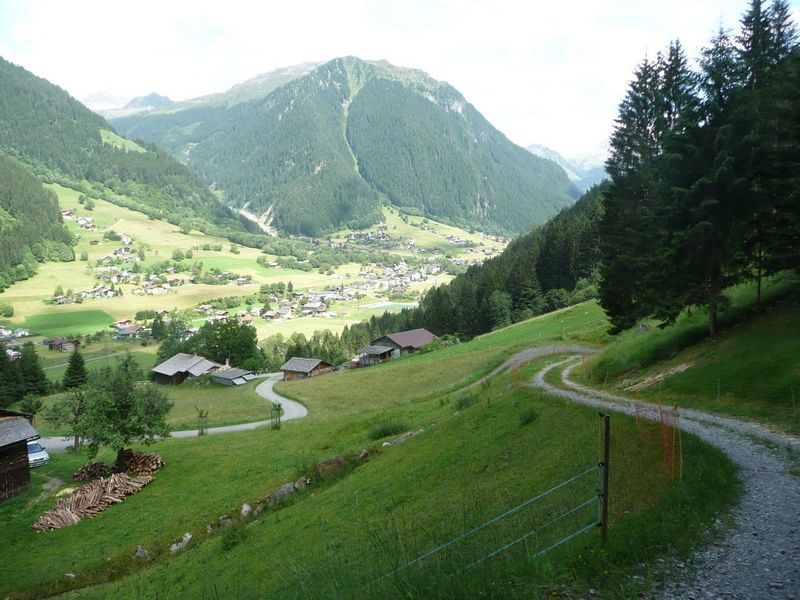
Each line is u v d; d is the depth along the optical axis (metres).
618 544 11.55
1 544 36.50
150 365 172.00
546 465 20.48
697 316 47.88
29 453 54.62
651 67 58.16
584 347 75.19
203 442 58.38
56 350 199.38
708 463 16.70
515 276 142.50
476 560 12.02
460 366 85.31
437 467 26.80
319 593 14.74
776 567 10.75
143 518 37.97
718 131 36.38
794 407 24.78
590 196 187.12
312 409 81.94
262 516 33.44
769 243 37.03
